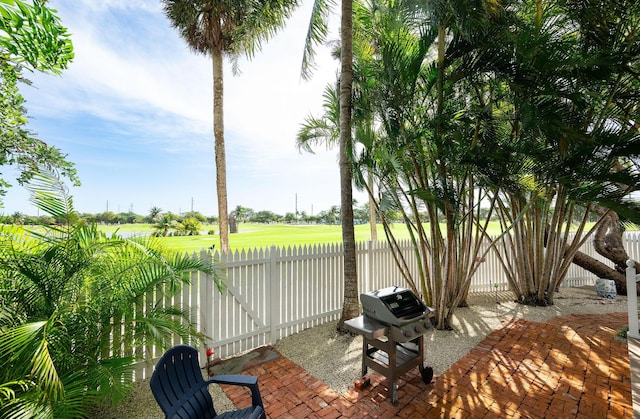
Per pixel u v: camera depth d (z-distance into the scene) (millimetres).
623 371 3361
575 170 4344
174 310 3217
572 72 4172
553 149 4516
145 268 2949
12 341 1823
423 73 5203
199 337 3148
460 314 5602
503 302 6441
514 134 4977
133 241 2936
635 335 4125
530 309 5895
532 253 6199
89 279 2662
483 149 4398
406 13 4609
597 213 7062
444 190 4508
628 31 4641
